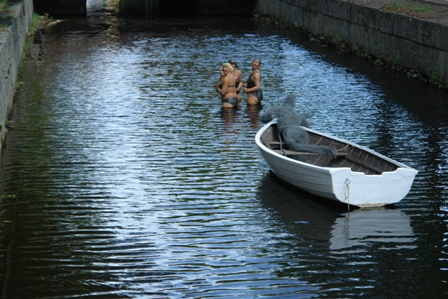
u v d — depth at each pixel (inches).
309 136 689.0
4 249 503.8
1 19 1044.5
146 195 608.1
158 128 816.3
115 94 980.6
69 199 597.9
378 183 577.0
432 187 633.6
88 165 683.4
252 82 941.2
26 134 785.6
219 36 1536.7
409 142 770.8
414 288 453.1
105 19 1784.0
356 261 490.9
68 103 926.4
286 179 633.0
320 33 1512.1
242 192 617.9
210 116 876.6
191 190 621.0
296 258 494.0
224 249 506.6
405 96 996.6
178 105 927.7
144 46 1382.9
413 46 1139.9
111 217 561.0
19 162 690.8
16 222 551.5
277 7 1782.7
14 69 986.7
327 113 896.3
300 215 569.0
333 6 1437.0
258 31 1630.2
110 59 1238.3
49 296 438.6
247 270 474.9
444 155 725.3
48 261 485.4
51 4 1855.3
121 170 671.1
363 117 877.2
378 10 1253.1
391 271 475.8
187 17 1865.2
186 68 1168.2
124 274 467.5
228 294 442.0
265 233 534.6
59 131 797.9
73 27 1631.4
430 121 859.4
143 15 1879.9
